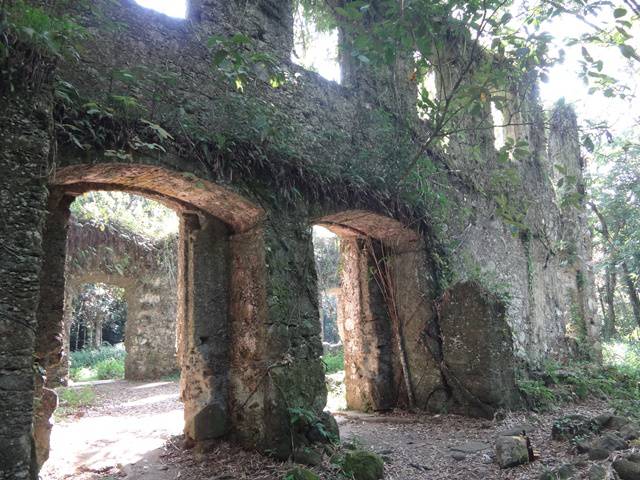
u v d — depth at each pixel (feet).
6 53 9.01
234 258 17.03
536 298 29.91
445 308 21.62
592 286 34.42
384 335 23.34
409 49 15.16
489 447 16.05
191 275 16.74
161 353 39.37
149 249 39.29
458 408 20.81
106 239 36.55
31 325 8.82
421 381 22.06
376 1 21.29
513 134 31.19
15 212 8.94
